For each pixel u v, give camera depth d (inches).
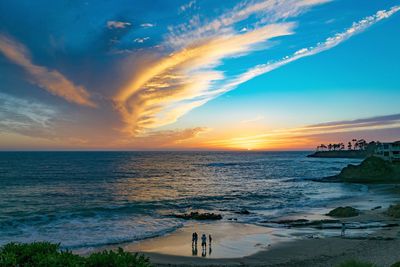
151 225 1457.9
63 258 393.7
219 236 1278.3
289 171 5393.7
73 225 1419.8
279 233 1323.8
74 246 1096.2
